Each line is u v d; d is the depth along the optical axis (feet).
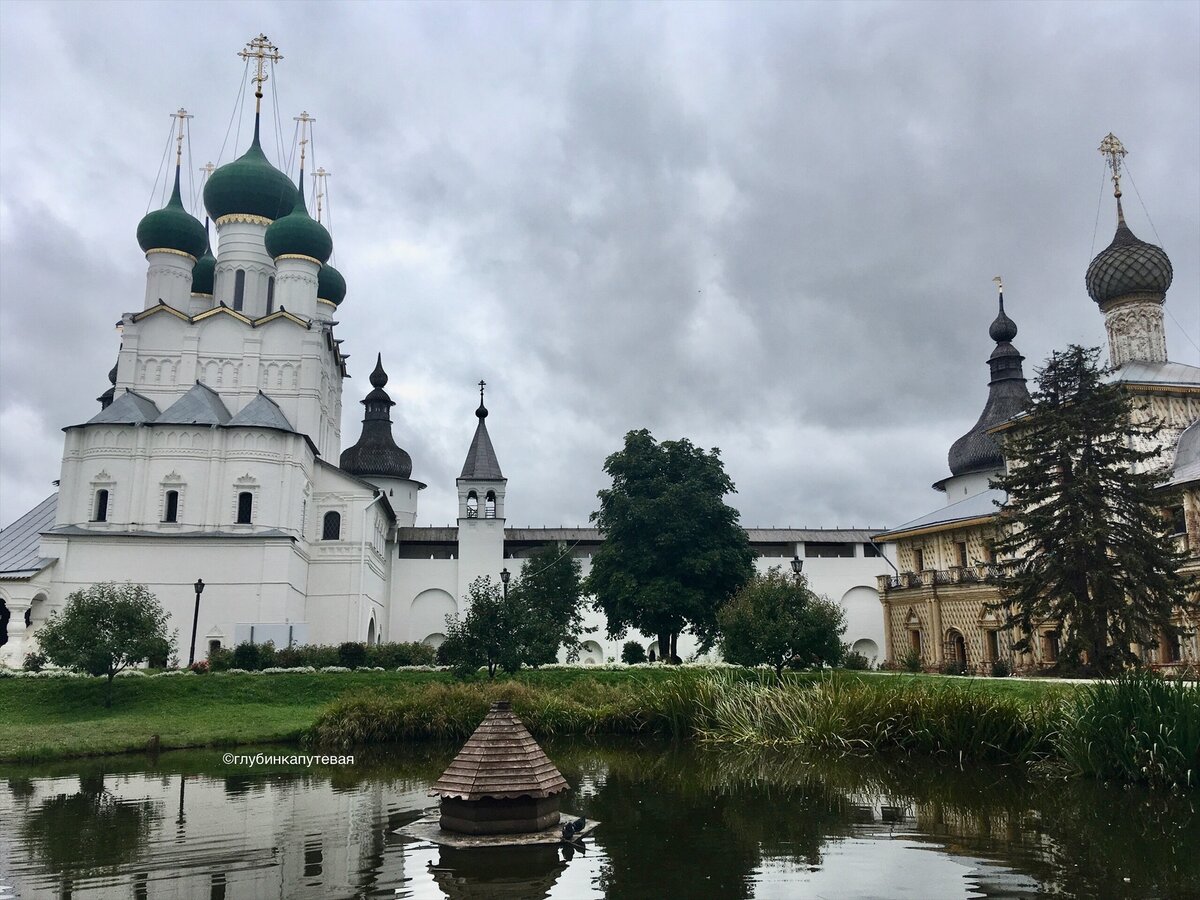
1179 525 120.57
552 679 109.50
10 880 31.27
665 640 148.66
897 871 32.07
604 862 33.60
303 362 169.37
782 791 50.19
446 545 205.26
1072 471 92.89
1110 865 32.65
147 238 174.09
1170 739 49.16
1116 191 153.58
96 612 98.53
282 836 38.37
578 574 172.14
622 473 151.94
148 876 31.83
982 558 147.74
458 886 30.45
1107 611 87.45
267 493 149.07
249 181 178.91
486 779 38.19
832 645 104.32
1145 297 147.95
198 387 159.53
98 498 146.41
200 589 121.39
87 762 65.62
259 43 190.19
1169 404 136.67
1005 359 187.83
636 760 65.41
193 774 59.06
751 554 150.51
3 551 158.20
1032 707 62.13
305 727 81.51
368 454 222.89
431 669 118.21
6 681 100.78
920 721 65.41
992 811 43.39
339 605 162.91
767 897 28.91
